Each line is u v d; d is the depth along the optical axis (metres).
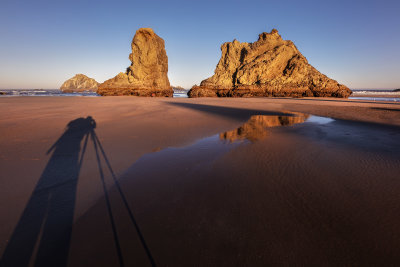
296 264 1.86
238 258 1.92
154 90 47.19
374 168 4.33
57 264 1.83
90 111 13.52
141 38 45.53
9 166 4.06
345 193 3.22
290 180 3.70
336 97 42.09
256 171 4.12
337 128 9.23
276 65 47.84
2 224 2.33
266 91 45.41
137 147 5.72
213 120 11.14
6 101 22.38
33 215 2.53
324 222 2.46
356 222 2.47
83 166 4.22
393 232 2.29
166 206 2.80
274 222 2.46
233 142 6.53
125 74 47.97
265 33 52.59
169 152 5.36
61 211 2.63
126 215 2.58
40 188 3.23
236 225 2.39
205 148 5.79
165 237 2.19
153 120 10.50
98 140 6.32
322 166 4.43
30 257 1.90
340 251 2.01
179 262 1.87
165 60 54.09
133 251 1.99
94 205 2.79
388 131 8.59
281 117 13.02
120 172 3.97
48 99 26.89
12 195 2.98
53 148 5.36
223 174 3.95
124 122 9.59
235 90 46.34
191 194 3.15
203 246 2.06
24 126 8.14
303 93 44.31
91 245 2.06
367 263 1.88
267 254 1.97
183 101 27.58
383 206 2.85
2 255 1.91
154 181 3.60
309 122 11.02
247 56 51.47
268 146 6.07
